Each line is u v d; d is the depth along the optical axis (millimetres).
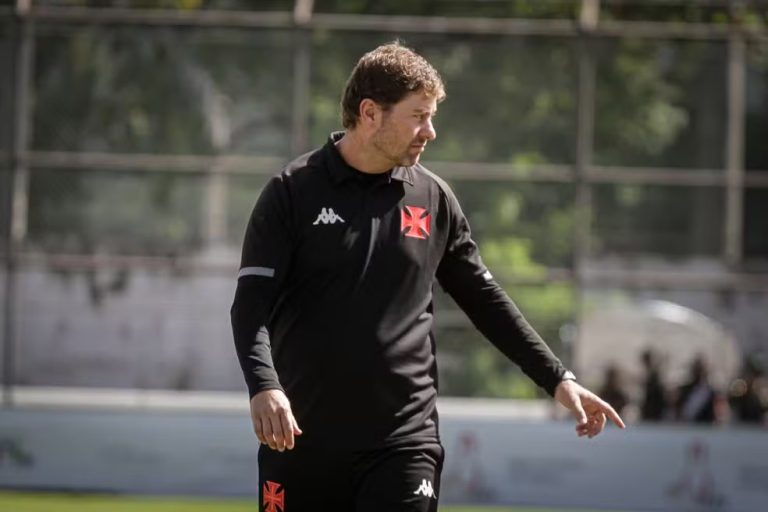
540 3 47531
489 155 49000
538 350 12828
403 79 12078
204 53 46844
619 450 41031
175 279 45719
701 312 49156
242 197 46969
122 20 45719
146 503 38250
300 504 12352
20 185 45938
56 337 45594
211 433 41250
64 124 46344
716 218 52438
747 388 46188
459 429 41156
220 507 37875
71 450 41312
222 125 47250
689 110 53969
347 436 12117
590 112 44719
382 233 12281
